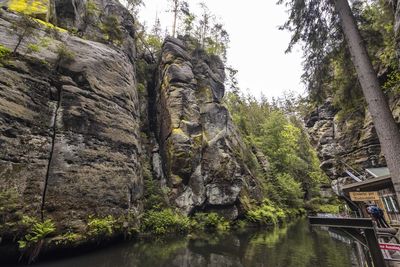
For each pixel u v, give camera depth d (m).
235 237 17.94
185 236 17.94
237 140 29.39
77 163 12.78
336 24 8.72
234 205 24.41
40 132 11.80
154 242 15.23
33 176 10.91
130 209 15.75
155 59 31.55
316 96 9.55
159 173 23.56
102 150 14.30
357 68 7.36
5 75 11.27
